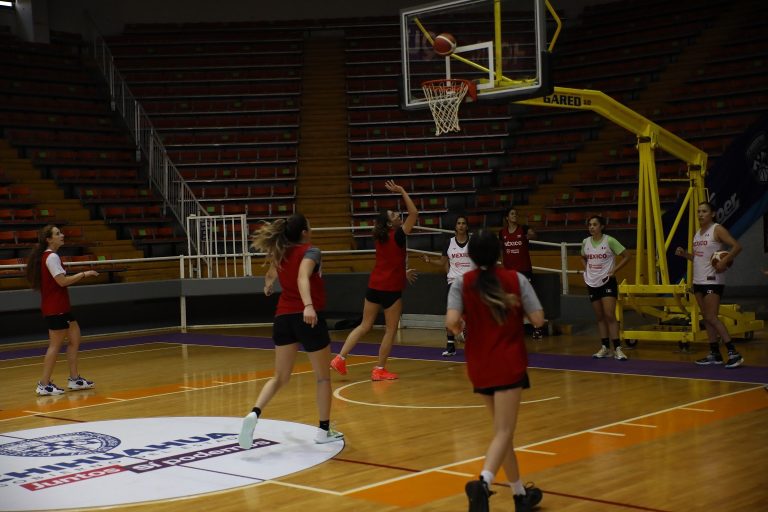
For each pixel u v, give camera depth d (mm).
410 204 8922
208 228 16984
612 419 6863
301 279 5887
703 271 9383
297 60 24250
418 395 8273
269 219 19141
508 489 5031
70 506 4902
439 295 13727
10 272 15211
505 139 21438
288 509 4746
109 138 20578
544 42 9945
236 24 25125
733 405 7270
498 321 4293
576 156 20031
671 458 5578
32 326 14477
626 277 16578
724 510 4449
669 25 23125
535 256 17547
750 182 13625
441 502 4793
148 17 25062
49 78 21812
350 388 8773
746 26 21828
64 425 7352
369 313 9133
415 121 22266
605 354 10305
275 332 6191
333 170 20781
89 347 13258
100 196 18672
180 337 14117
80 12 24141
